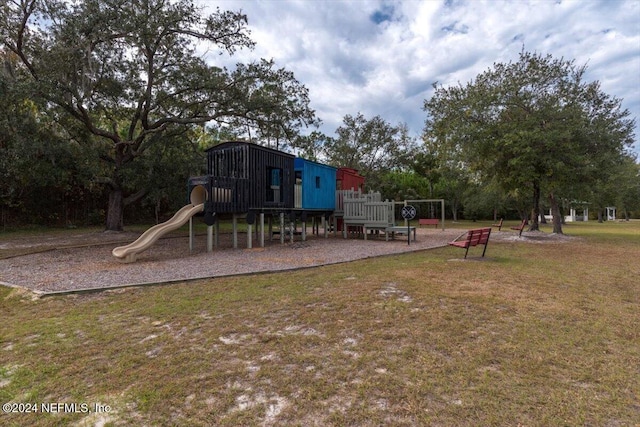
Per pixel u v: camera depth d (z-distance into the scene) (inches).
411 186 1499.8
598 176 521.0
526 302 170.1
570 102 525.7
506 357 110.7
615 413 80.8
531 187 629.6
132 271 267.9
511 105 535.2
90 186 734.5
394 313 153.8
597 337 126.8
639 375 99.1
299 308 164.1
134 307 170.7
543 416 79.7
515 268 266.1
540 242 499.5
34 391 93.6
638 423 76.9
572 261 309.3
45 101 482.9
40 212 799.1
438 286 203.0
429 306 163.8
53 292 196.5
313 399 88.0
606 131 507.8
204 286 214.7
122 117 655.1
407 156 1312.7
